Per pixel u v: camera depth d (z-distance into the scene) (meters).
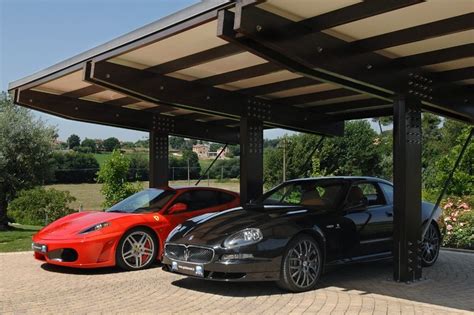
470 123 8.18
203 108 8.53
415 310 5.10
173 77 8.19
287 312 5.04
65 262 7.21
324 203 6.96
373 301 5.50
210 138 12.67
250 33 5.00
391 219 7.29
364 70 6.00
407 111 6.54
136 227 7.58
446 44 5.89
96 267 7.24
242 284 6.41
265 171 22.73
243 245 5.66
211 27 5.79
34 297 5.81
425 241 7.77
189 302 5.52
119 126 11.40
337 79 6.20
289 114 9.89
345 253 6.55
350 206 6.88
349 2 4.86
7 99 15.59
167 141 11.99
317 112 10.46
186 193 8.69
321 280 6.70
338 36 5.71
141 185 18.02
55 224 8.01
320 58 5.55
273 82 8.45
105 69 7.42
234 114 8.95
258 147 9.25
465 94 7.52
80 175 27.03
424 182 17.05
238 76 7.85
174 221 8.04
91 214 8.17
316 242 6.21
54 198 17.31
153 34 6.23
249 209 6.86
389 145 22.53
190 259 5.96
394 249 6.57
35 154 15.21
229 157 29.61
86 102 10.80
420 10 4.93
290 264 5.86
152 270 7.51
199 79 8.33
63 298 5.76
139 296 5.84
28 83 9.30
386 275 7.04
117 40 6.77
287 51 5.28
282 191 7.77
